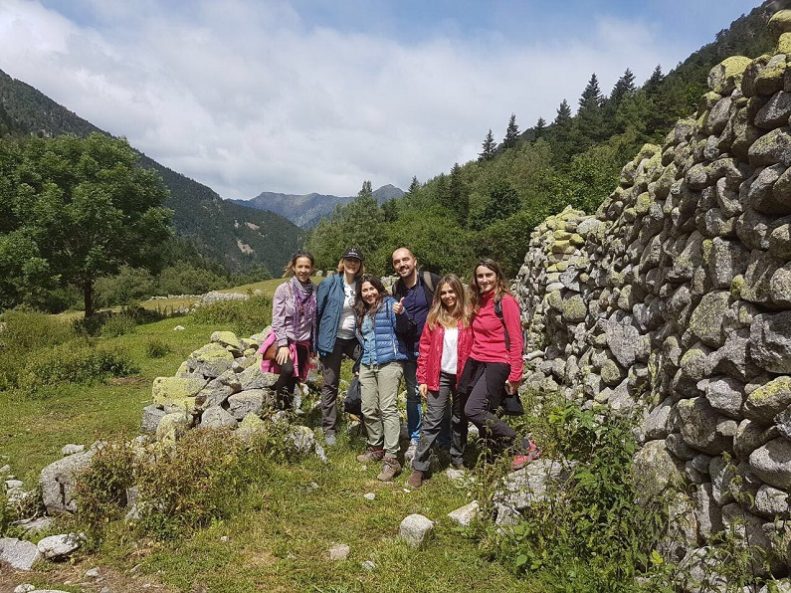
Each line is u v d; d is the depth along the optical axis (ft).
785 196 8.75
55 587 10.91
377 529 13.00
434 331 15.43
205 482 13.62
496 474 13.03
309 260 19.27
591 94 411.54
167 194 82.17
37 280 69.92
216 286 297.74
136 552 12.17
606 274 19.20
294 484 15.30
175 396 21.85
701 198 11.89
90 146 79.15
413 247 166.91
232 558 11.75
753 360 8.87
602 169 93.97
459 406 16.01
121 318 59.67
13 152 77.77
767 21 12.35
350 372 31.71
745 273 9.70
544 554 10.67
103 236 75.00
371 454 17.58
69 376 32.17
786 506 7.75
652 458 11.12
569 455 11.95
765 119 9.68
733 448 9.06
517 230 126.21
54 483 14.25
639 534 10.28
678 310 12.40
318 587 10.69
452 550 11.90
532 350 29.09
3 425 24.30
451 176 277.23
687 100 185.06
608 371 16.26
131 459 14.51
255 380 21.38
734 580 8.11
